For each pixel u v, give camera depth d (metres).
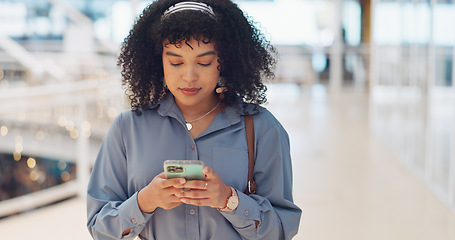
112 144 1.59
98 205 1.56
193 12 1.41
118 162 1.59
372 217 4.22
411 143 5.89
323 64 15.13
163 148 1.54
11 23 11.19
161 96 1.59
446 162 4.56
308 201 4.63
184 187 1.33
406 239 3.74
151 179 1.53
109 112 5.76
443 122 4.61
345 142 7.36
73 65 8.95
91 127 6.02
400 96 6.54
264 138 1.55
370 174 5.61
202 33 1.39
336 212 4.34
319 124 8.81
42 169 7.69
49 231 3.79
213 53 1.43
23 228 3.84
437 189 4.84
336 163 6.09
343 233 3.86
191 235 1.53
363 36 14.82
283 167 1.58
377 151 6.82
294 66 13.92
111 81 5.51
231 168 1.52
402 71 6.48
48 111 6.54
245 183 1.54
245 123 1.56
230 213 1.44
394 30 7.11
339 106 11.16
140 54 1.56
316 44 14.85
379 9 8.30
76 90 4.48
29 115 6.76
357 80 14.39
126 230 1.51
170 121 1.57
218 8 1.50
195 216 1.52
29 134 7.36
